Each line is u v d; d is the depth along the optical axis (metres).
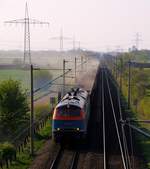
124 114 49.28
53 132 31.77
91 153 29.83
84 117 31.88
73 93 35.47
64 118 31.42
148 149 31.73
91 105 48.75
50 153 29.72
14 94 42.31
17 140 37.88
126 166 26.33
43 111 51.09
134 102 59.50
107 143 33.06
